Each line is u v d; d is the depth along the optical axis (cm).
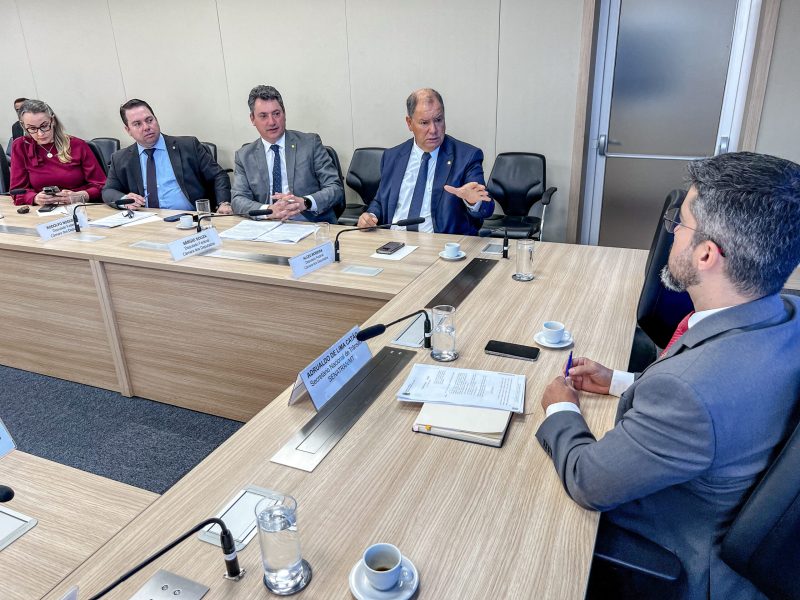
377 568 81
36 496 103
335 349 131
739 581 91
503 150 397
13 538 93
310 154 331
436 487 99
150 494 103
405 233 259
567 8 351
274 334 216
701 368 82
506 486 99
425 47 391
